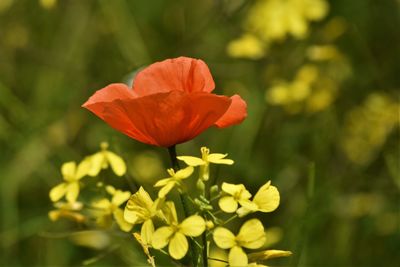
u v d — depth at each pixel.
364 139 0.90
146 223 0.51
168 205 0.51
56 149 0.88
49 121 0.90
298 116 0.91
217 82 0.95
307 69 0.90
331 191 0.80
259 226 0.51
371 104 0.92
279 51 0.93
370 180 0.86
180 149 0.86
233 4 0.94
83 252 0.83
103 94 0.53
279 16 0.91
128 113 0.51
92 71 0.95
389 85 0.94
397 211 0.84
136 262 0.67
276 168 0.86
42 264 0.84
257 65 0.94
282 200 0.83
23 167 0.89
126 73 0.85
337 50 0.92
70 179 0.61
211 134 0.89
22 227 0.85
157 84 0.53
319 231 0.80
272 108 0.91
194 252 0.53
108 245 0.74
